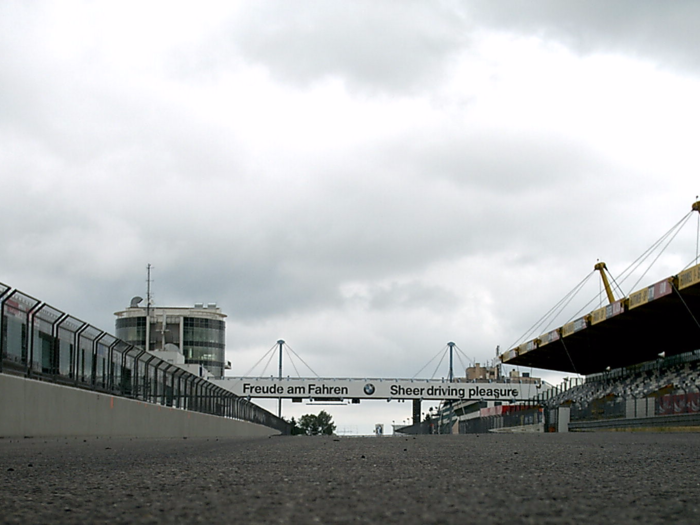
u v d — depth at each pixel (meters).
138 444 13.40
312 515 3.11
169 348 75.81
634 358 67.56
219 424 38.59
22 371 15.78
